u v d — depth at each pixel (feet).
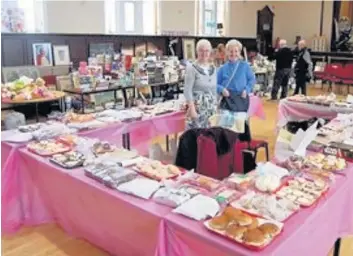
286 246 4.68
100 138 10.53
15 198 8.66
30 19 21.66
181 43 29.48
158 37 28.02
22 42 20.26
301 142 7.87
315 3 41.27
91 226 6.89
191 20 32.37
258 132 19.08
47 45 21.36
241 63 12.41
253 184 6.39
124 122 11.28
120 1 26.78
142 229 5.74
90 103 18.70
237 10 37.65
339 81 32.35
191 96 11.49
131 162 7.52
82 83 18.07
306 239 5.24
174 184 6.47
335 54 39.19
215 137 9.44
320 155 7.80
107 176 6.62
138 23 28.27
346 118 11.21
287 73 28.37
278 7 43.47
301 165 7.23
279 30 43.78
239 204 5.69
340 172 7.11
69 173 7.06
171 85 22.30
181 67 22.66
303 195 5.99
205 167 9.29
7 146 8.63
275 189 6.16
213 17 34.96
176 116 12.74
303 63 28.96
